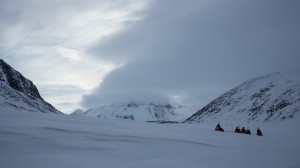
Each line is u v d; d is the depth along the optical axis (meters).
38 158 10.54
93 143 15.73
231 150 17.17
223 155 14.82
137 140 18.91
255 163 12.84
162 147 16.47
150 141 18.94
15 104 122.25
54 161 10.29
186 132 29.64
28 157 10.58
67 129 21.41
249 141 23.92
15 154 10.98
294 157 15.11
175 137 23.00
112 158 11.91
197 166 11.52
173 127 37.06
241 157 14.39
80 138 17.22
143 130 27.52
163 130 29.88
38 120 27.00
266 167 12.09
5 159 10.00
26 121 24.64
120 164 10.84
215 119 92.50
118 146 15.48
